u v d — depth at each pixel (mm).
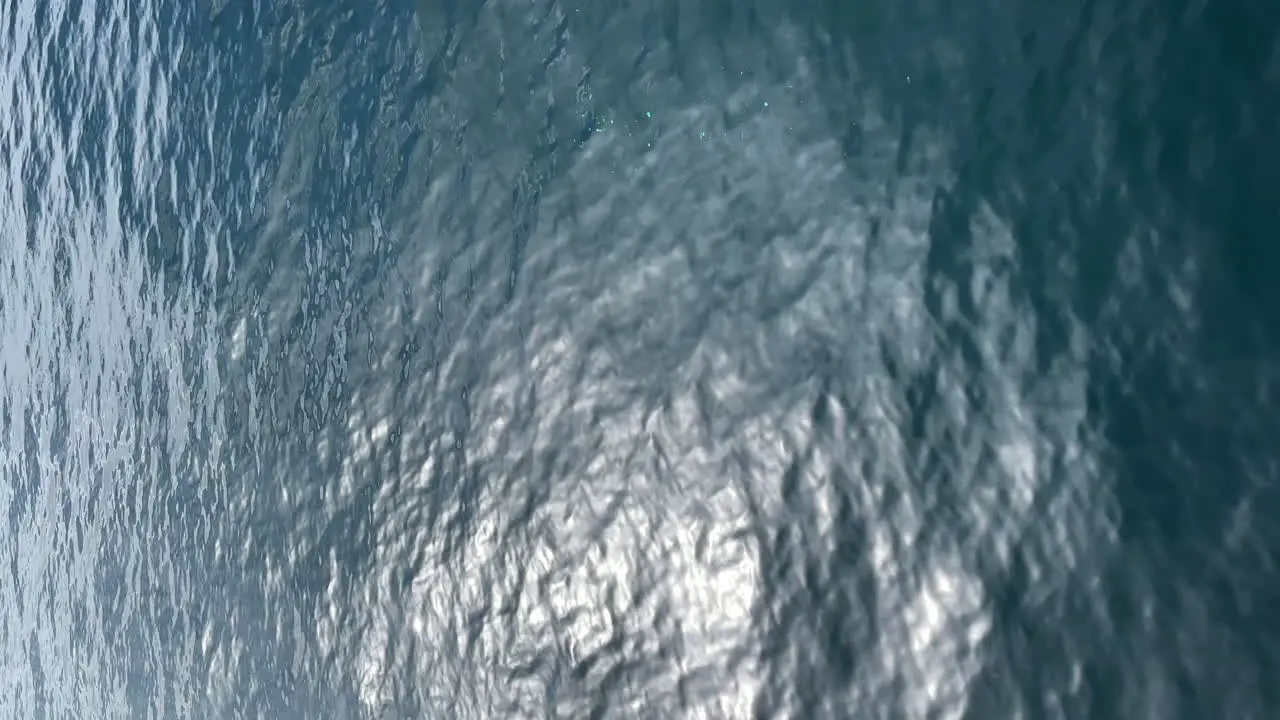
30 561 8359
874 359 4324
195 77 6984
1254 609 3504
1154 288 3832
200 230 6859
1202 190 3795
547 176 5273
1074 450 3885
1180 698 3561
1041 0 4168
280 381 6223
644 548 4703
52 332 8227
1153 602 3658
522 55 5414
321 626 5715
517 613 4988
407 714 5262
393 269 5742
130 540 7195
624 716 4625
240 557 6246
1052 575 3848
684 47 4957
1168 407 3746
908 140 4398
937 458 4137
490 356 5309
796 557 4332
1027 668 3824
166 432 6996
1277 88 3695
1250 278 3674
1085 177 4016
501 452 5184
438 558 5301
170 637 6746
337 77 6129
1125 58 3982
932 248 4277
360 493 5676
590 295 5055
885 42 4492
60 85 8203
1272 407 3574
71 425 7969
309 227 6191
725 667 4402
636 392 4855
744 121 4777
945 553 4051
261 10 6562
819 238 4527
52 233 8273
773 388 4520
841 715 4117
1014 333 4074
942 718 3928
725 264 4734
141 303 7289
